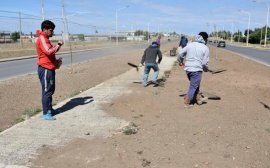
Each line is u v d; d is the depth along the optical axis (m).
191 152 5.07
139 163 4.73
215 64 21.66
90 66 21.41
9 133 6.02
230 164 4.66
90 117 7.13
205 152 5.07
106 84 11.93
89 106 8.18
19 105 8.99
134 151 5.15
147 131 6.09
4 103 9.21
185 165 4.63
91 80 14.00
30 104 9.14
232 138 5.66
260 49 62.12
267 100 9.05
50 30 6.87
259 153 5.03
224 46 68.31
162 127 6.31
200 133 5.92
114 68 19.50
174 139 5.63
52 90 7.02
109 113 7.47
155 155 4.98
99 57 33.28
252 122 6.60
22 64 25.73
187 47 7.73
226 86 11.32
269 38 114.06
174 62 22.33
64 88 11.75
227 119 6.80
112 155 5.02
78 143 5.53
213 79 13.22
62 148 5.31
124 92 10.12
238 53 42.00
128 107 8.05
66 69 19.23
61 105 8.30
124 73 15.90
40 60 6.84
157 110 7.70
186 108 7.82
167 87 11.02
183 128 6.22
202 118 6.89
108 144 5.46
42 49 6.70
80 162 4.80
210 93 9.70
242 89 10.78
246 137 5.71
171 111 7.57
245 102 8.52
